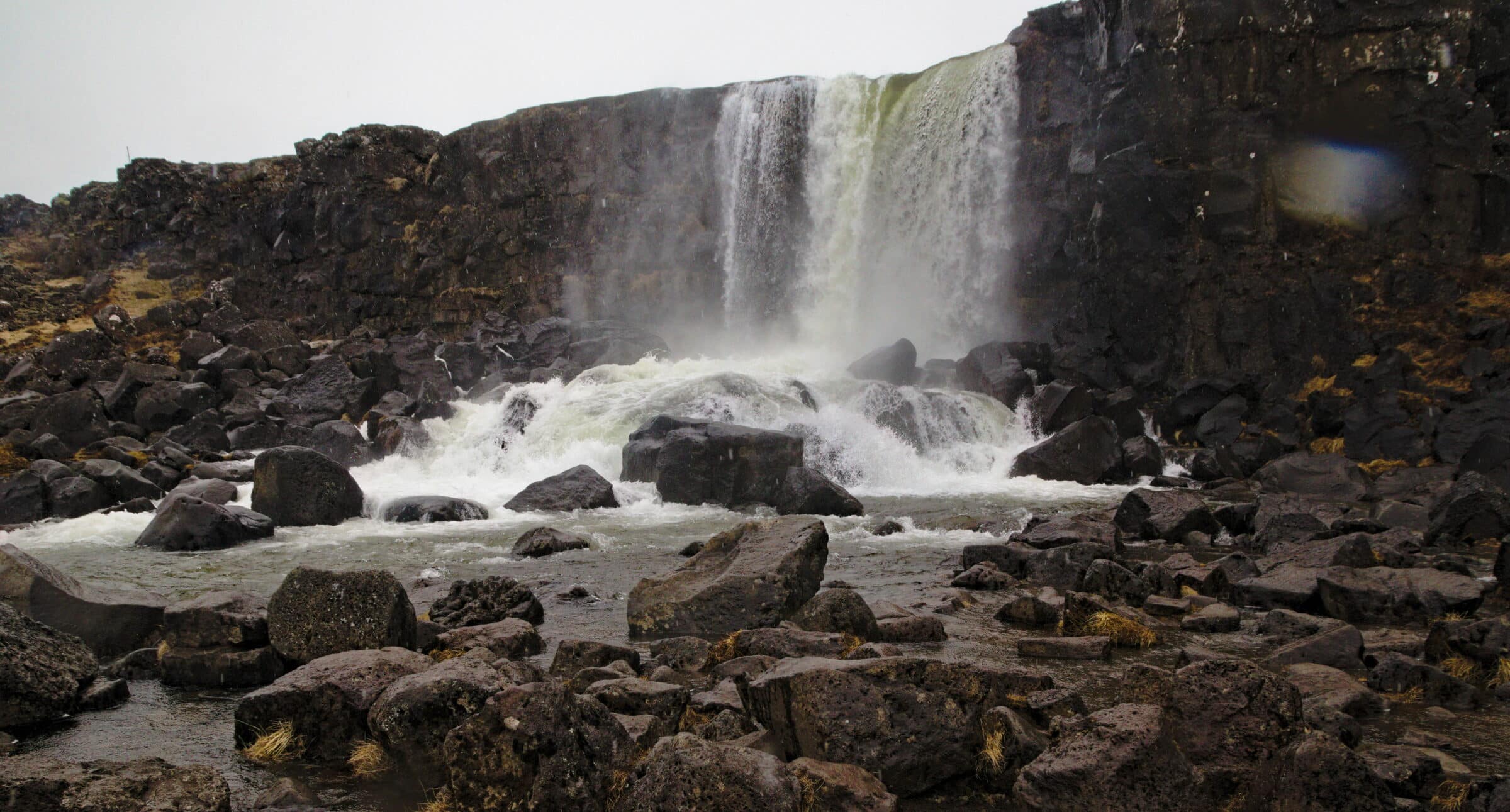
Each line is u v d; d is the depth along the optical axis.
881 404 25.81
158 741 7.69
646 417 26.36
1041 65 32.81
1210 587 12.09
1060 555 13.02
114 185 56.69
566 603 12.41
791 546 10.77
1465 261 26.03
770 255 39.78
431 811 6.30
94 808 5.76
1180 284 28.27
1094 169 29.61
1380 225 26.73
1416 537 14.46
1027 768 6.00
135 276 50.12
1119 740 5.89
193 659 9.14
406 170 45.59
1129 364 29.09
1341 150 27.05
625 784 6.23
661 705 7.31
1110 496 21.34
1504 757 6.89
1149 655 9.59
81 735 7.84
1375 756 6.48
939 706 6.55
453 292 43.62
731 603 10.38
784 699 6.65
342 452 27.23
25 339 42.50
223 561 15.70
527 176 42.97
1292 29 26.98
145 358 38.12
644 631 10.64
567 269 42.62
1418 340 25.36
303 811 6.28
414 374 34.91
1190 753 6.15
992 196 34.03
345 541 17.36
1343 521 15.70
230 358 34.91
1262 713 6.16
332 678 7.44
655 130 41.50
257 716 7.42
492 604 11.27
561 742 6.21
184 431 28.64
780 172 39.53
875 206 37.66
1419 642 9.50
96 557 16.25
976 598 12.25
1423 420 23.23
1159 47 27.73
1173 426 27.11
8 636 8.19
